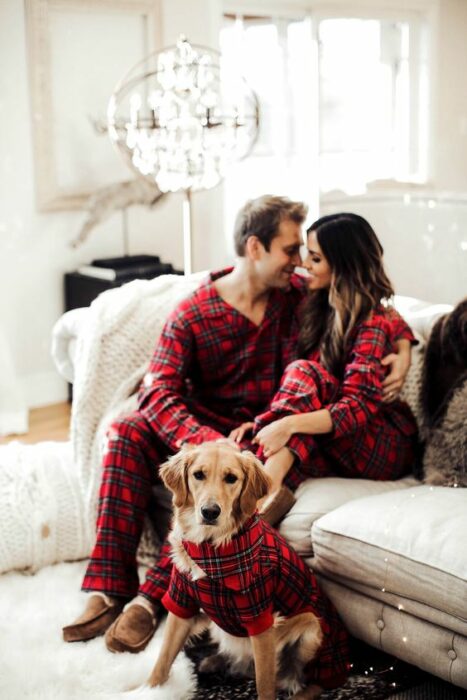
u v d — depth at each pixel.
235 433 2.26
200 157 3.34
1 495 2.48
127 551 2.26
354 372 2.22
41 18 4.14
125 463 2.27
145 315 2.57
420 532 1.85
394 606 1.92
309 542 2.07
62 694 1.86
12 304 4.32
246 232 2.30
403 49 5.12
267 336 2.40
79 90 4.36
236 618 1.80
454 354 2.29
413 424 2.37
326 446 2.25
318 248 2.27
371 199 4.87
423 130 5.16
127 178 4.59
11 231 4.25
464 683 1.80
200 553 1.76
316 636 1.88
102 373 2.51
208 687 1.96
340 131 5.27
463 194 4.38
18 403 4.02
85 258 4.55
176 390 2.33
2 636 2.11
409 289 4.47
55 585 2.40
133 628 2.09
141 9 4.48
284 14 5.05
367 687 1.96
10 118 4.14
